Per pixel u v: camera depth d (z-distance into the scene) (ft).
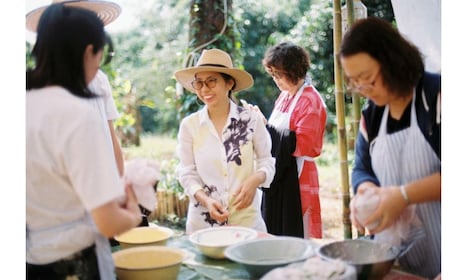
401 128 5.68
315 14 24.99
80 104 4.97
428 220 5.83
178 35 31.60
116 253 6.12
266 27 30.32
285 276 4.98
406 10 7.79
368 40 5.19
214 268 6.22
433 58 7.19
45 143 4.93
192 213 8.29
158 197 14.26
